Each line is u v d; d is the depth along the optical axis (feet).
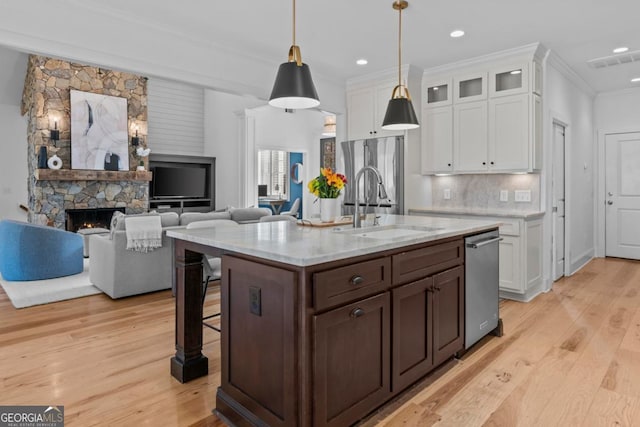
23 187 26.05
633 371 7.91
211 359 8.57
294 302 5.16
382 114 16.12
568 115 16.14
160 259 13.93
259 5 10.11
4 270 15.35
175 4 10.06
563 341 9.53
